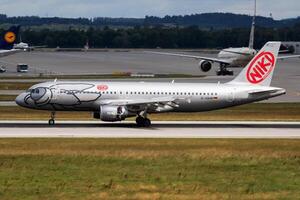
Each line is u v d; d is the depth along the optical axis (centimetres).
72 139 14788
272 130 17375
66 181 9962
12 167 11062
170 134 16125
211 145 14188
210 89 18588
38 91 17750
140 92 18100
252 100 18875
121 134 15938
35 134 15650
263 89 18838
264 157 12456
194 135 16025
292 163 11881
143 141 14650
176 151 13100
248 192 9362
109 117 17462
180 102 18375
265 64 18975
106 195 9056
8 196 8900
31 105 17800
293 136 16088
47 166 11194
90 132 16200
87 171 10806
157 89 18225
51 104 17788
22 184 9694
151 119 19825
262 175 10706
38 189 9356
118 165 11400
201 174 10731
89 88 17888
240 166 11512
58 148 13325
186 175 10606
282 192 9381
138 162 11700
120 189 9444
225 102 18675
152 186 9681
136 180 10138
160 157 12244
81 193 9150
